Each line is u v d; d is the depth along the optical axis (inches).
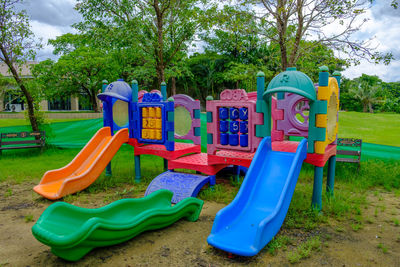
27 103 493.4
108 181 302.2
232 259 146.7
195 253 154.2
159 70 486.6
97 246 150.3
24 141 455.5
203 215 213.2
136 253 154.6
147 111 300.2
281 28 339.0
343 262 142.4
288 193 171.6
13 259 149.3
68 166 288.4
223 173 325.1
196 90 1589.6
